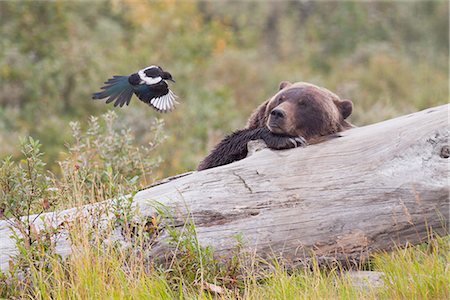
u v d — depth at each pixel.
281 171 15.63
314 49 64.69
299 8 72.44
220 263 14.83
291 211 15.25
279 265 14.93
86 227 14.84
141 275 14.23
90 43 48.53
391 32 67.44
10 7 45.31
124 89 14.27
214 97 45.97
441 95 51.75
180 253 14.79
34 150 15.88
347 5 68.00
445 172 15.45
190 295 14.09
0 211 15.81
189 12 63.00
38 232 15.05
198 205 15.16
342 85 52.25
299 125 17.72
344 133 16.77
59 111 41.78
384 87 52.94
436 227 15.66
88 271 14.00
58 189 16.45
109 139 20.42
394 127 15.99
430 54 65.81
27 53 44.62
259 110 19.16
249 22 71.12
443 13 69.81
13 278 14.20
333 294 14.11
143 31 56.38
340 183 15.44
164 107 14.39
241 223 15.12
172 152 32.94
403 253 15.48
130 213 14.90
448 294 14.19
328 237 15.30
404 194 15.38
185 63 51.94
